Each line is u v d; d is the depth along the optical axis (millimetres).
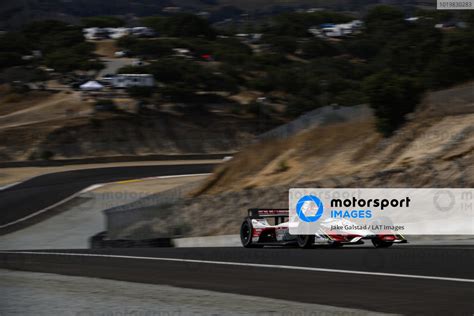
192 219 85812
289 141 106438
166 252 49500
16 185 169000
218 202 87375
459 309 23156
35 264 45375
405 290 27328
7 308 26375
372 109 91875
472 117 80625
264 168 104688
